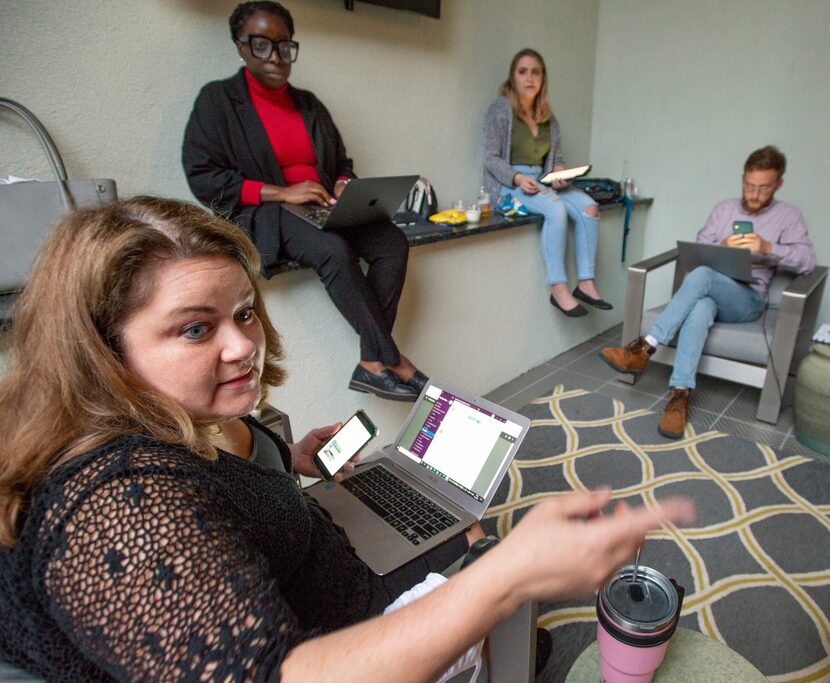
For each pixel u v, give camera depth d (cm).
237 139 158
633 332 256
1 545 44
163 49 151
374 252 173
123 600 40
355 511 108
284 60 154
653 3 307
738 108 296
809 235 288
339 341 188
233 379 58
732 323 237
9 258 104
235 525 50
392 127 222
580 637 128
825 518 166
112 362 50
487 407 116
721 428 224
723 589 141
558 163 287
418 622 42
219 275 53
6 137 129
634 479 189
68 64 135
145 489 44
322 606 77
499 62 264
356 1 192
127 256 48
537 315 285
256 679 38
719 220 262
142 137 152
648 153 333
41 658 44
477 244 232
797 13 267
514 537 45
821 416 199
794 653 123
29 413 49
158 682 39
